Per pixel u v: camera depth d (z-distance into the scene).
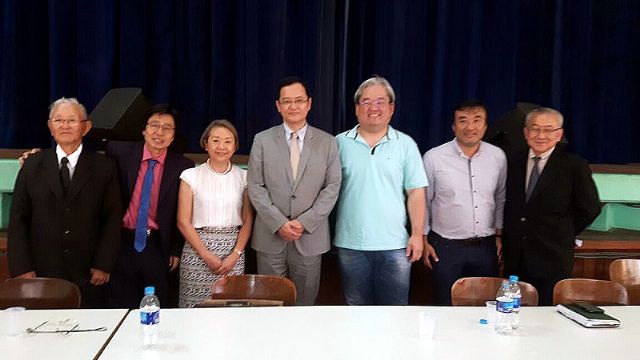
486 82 3.91
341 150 2.73
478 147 2.80
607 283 2.31
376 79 2.67
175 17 3.61
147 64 3.60
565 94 4.00
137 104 3.04
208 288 2.64
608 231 3.55
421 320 1.82
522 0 3.93
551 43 3.94
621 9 3.96
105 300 2.74
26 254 2.50
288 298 2.29
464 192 2.74
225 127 2.68
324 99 3.68
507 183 2.77
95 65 3.47
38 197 2.49
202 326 1.87
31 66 3.55
